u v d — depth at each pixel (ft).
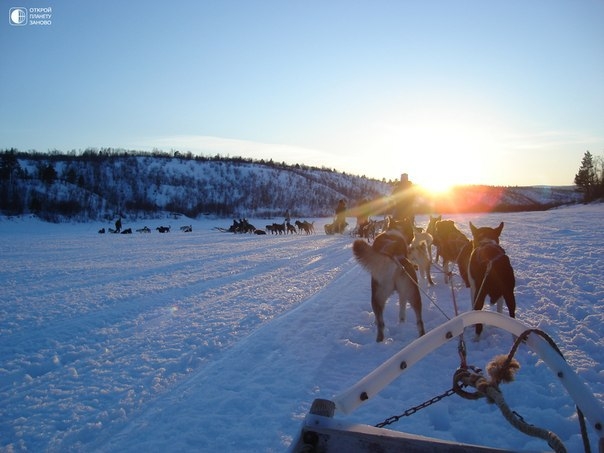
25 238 107.86
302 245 79.82
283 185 437.17
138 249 74.28
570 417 13.70
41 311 29.07
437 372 17.83
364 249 21.44
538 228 88.69
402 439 7.53
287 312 28.07
